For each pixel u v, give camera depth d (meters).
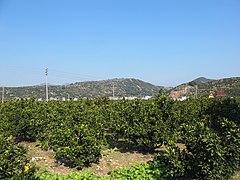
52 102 21.84
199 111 19.50
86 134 10.90
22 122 14.71
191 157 9.11
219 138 9.00
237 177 9.99
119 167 11.22
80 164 10.55
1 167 6.85
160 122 12.71
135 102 13.70
